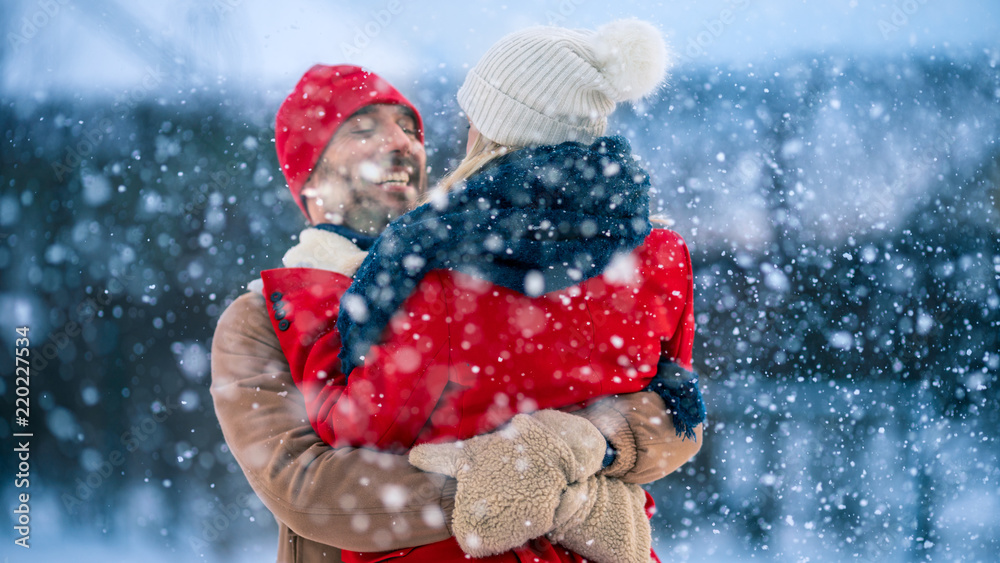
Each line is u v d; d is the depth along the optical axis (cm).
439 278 75
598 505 77
